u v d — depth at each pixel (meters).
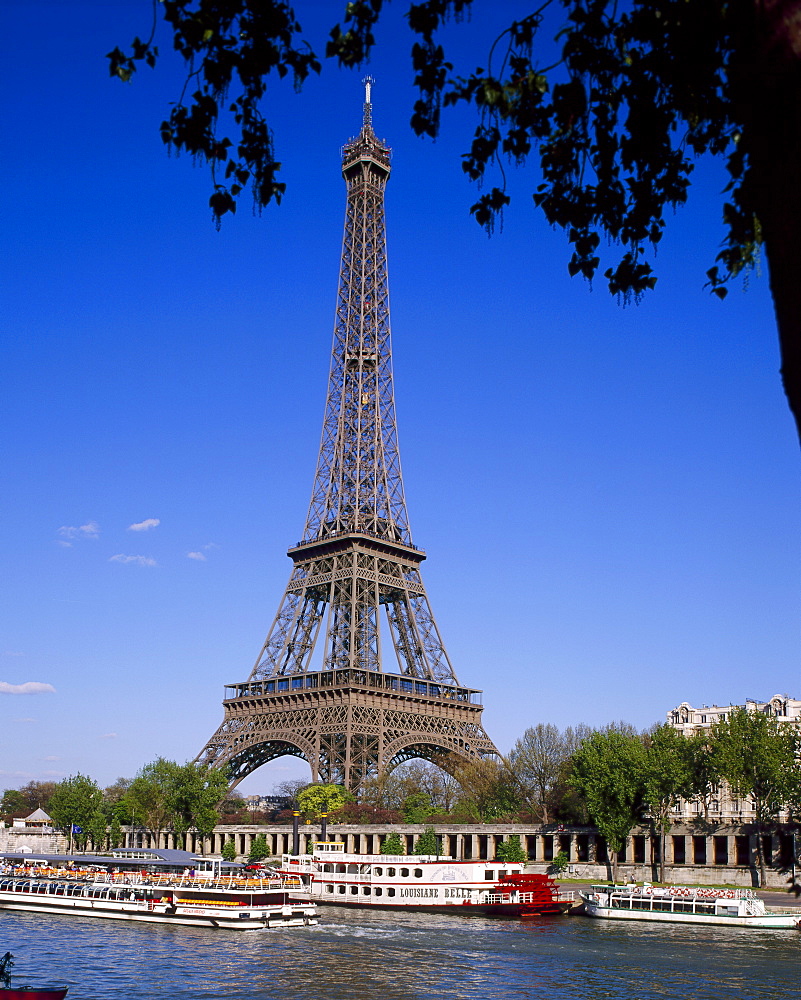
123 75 23.69
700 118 24.23
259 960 106.69
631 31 23.47
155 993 88.69
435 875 158.88
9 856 196.38
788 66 13.05
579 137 25.12
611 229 26.38
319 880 168.88
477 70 23.89
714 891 147.00
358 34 23.89
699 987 91.06
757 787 167.38
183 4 23.56
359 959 107.00
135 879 160.88
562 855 188.25
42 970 99.12
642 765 169.25
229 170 25.66
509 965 102.88
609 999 86.50
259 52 23.70
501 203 25.77
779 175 13.40
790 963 103.25
